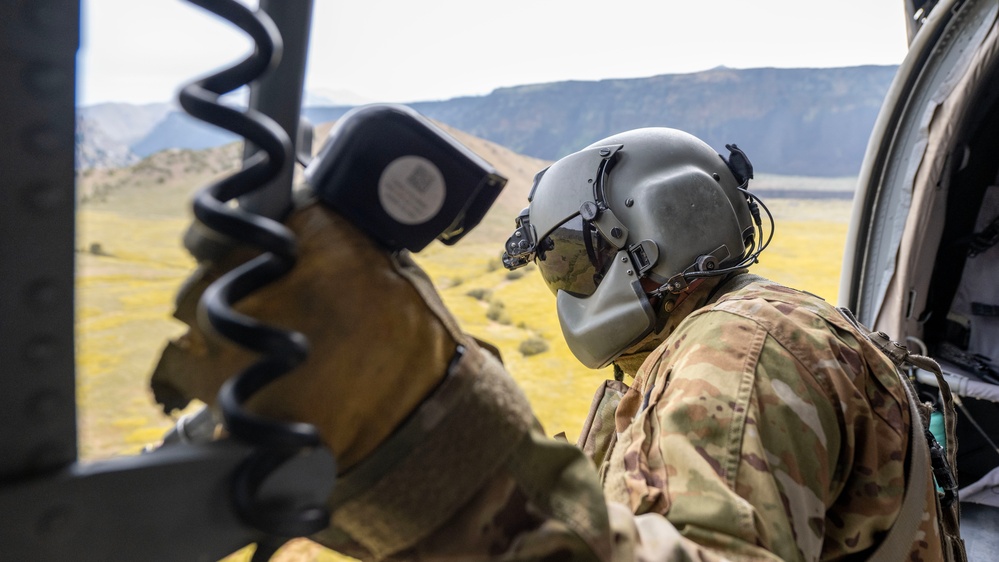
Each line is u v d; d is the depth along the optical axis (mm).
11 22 325
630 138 1315
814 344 970
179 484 391
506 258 1428
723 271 1227
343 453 514
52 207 346
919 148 2340
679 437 873
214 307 403
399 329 519
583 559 528
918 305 2465
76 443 370
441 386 531
